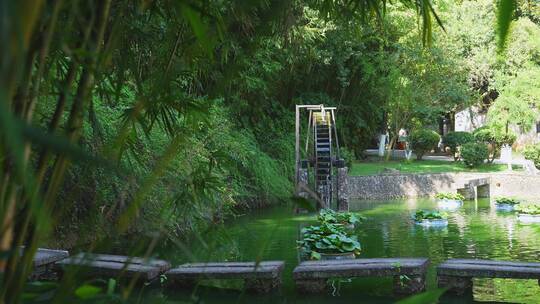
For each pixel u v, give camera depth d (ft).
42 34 4.33
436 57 64.69
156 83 8.09
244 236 32.01
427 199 54.85
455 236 31.55
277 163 52.65
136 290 18.22
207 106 9.20
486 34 68.39
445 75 67.92
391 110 71.00
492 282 20.01
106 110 22.36
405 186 57.26
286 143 55.01
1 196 4.12
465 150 66.95
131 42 10.52
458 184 56.08
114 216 22.25
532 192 56.59
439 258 25.31
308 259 24.72
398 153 84.07
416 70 66.80
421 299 3.75
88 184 20.18
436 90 68.80
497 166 68.90
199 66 11.66
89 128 19.58
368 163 72.02
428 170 65.77
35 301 5.32
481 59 67.31
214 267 19.11
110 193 21.49
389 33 62.39
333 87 69.72
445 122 96.58
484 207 47.26
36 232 4.78
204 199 10.69
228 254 26.02
